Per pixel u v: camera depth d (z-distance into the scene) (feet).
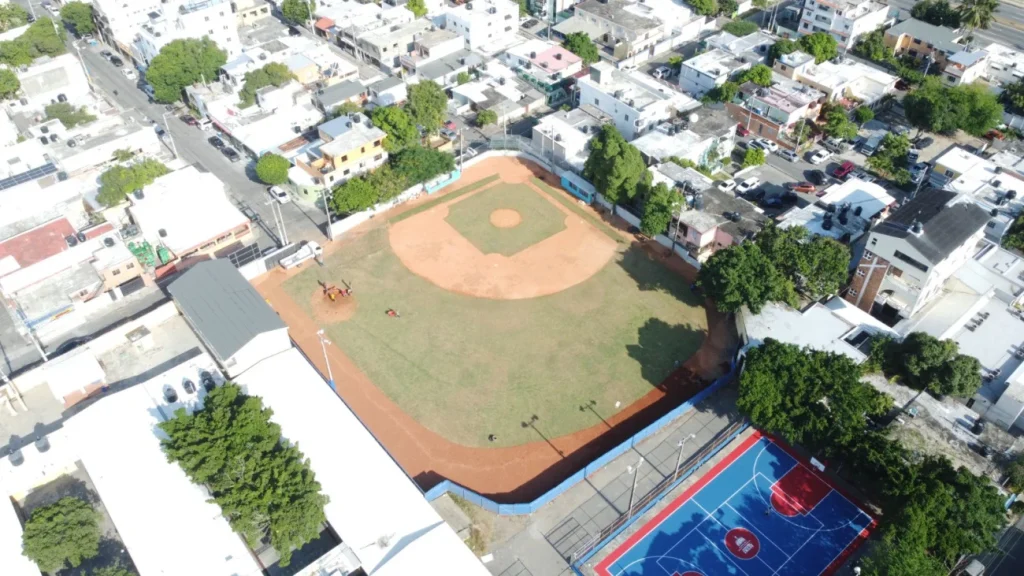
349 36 602.03
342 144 450.71
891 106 539.29
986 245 388.16
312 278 402.52
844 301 371.76
